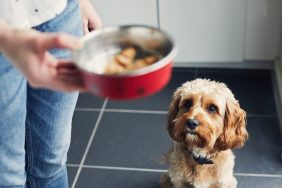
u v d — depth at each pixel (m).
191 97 1.48
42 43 0.68
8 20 0.98
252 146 1.93
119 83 0.65
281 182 1.76
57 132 1.22
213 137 1.46
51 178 1.32
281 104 2.03
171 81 2.34
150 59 0.69
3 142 1.05
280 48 2.20
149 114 2.14
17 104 1.04
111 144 2.00
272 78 2.31
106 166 1.89
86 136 2.05
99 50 0.72
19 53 0.70
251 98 2.21
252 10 2.15
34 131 1.20
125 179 1.83
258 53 2.28
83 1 1.19
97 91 0.67
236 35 2.23
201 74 2.39
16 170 1.11
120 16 2.25
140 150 1.95
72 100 1.21
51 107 1.17
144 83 0.66
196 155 1.51
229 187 1.59
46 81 0.71
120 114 2.16
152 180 1.82
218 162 1.54
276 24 2.18
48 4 1.03
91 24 1.22
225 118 1.51
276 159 1.86
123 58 0.69
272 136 1.97
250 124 2.05
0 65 0.97
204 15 2.19
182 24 2.23
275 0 2.11
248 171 1.81
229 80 2.34
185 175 1.56
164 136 2.01
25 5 1.00
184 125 1.46
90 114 2.17
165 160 1.70
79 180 1.84
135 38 0.72
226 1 2.14
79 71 0.69
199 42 2.28
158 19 2.23
